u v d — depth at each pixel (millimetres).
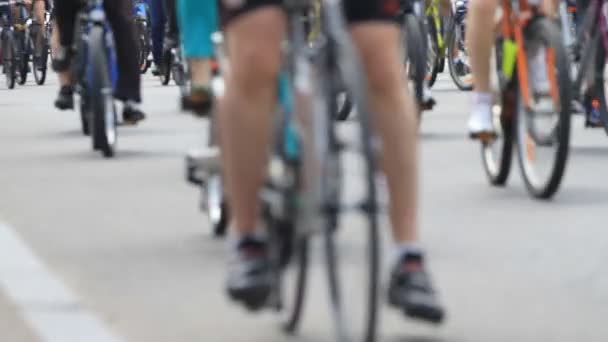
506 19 20312
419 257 11883
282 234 11820
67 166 25297
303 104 11172
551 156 19688
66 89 31375
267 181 11797
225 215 17328
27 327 13016
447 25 43750
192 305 13805
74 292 14570
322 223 10820
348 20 11766
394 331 12523
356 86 10688
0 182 23281
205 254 16500
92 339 12492
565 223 18141
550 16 22406
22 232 18266
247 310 12430
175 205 20281
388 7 11781
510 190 21109
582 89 26281
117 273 15500
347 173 10836
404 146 11844
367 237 10492
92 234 18016
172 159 26047
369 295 10438
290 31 11555
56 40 31859
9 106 41906
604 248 16453
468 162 24547
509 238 17203
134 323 13109
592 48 25234
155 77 58031
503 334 12500
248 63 11508
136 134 30922
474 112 21078
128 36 27391
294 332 12406
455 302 13805
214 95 15914
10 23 54469
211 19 15547
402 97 11859
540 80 19844
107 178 23453
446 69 54875
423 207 19703
